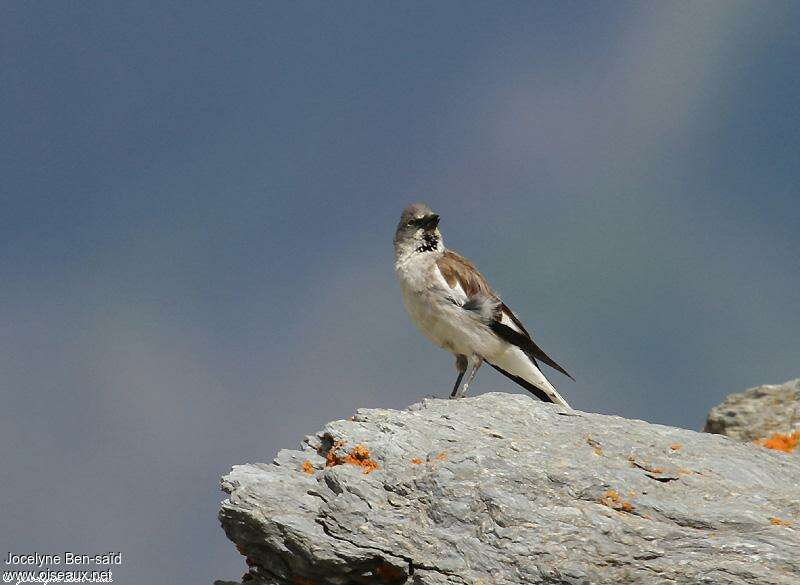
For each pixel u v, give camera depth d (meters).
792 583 10.75
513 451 12.80
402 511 12.08
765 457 13.55
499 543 11.57
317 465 13.19
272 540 12.05
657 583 11.00
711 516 11.80
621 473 12.50
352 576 11.88
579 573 11.19
